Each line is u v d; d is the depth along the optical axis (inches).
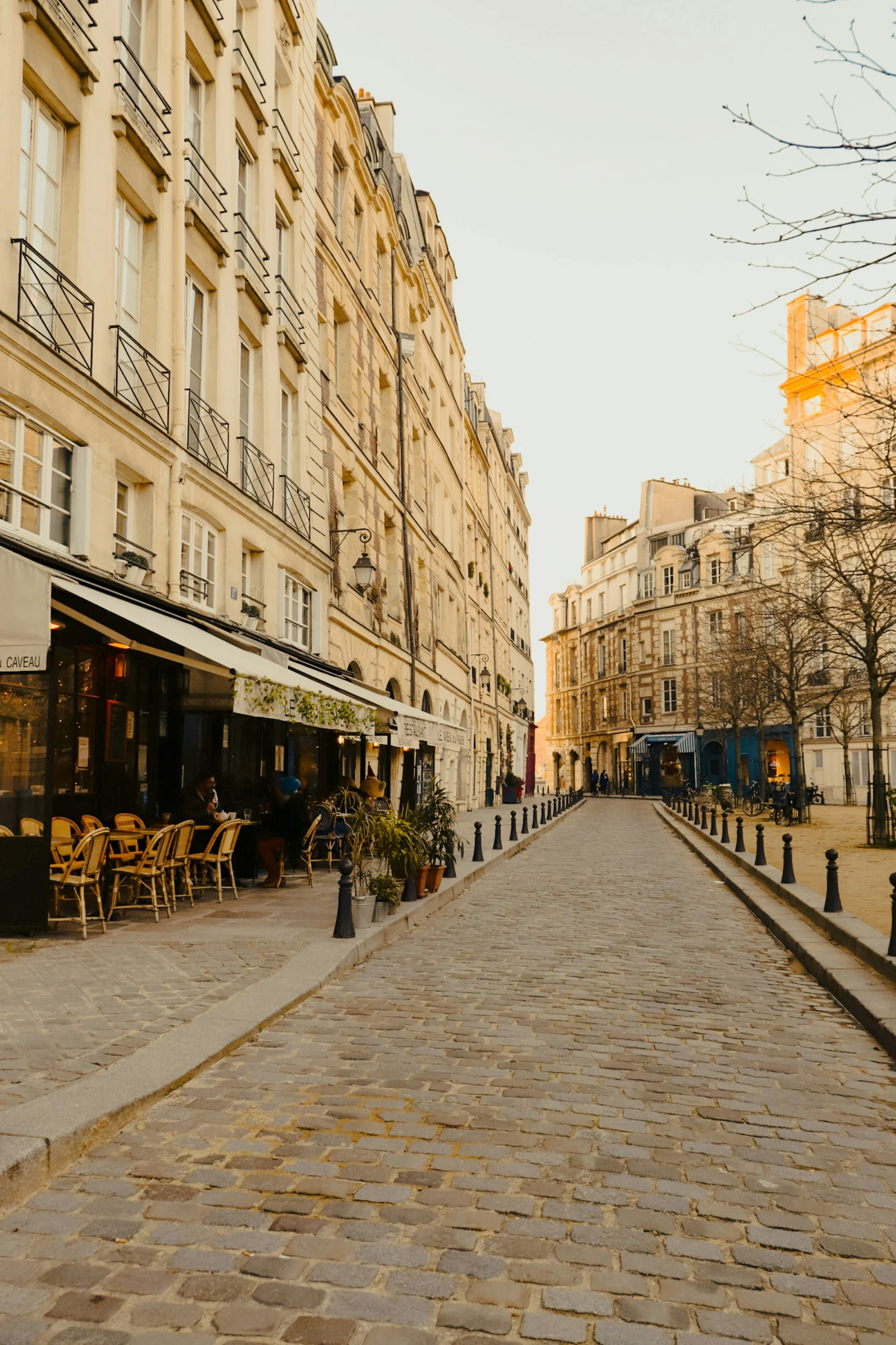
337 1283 114.6
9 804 319.6
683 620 2283.5
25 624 277.9
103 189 414.9
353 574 823.1
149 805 466.0
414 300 1155.3
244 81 585.6
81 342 393.1
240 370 589.3
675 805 1590.8
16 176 346.9
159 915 375.6
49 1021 213.2
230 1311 108.4
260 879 514.3
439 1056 207.5
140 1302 109.7
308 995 258.2
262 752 574.9
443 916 427.2
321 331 755.4
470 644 1581.0
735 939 377.4
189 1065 187.0
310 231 722.2
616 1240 127.0
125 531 447.2
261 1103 175.2
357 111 853.8
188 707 489.7
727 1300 113.7
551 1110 175.6
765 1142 162.9
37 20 363.3
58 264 391.5
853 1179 149.2
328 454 753.0
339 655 768.9
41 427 364.5
